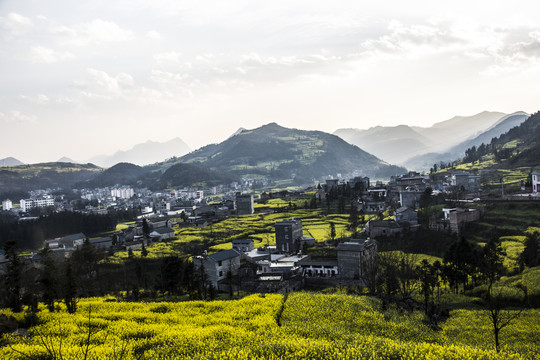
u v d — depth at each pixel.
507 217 140.62
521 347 53.72
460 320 74.19
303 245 144.12
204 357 48.38
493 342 62.25
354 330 64.25
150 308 77.88
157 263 149.12
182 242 178.62
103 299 91.19
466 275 99.38
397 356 47.53
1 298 89.38
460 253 100.06
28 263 143.25
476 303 86.88
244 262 130.50
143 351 52.00
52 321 67.62
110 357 50.06
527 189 182.75
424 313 79.06
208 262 118.44
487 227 136.62
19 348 52.47
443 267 101.94
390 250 133.62
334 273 117.69
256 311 73.75
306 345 50.47
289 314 71.69
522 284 87.62
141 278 121.12
